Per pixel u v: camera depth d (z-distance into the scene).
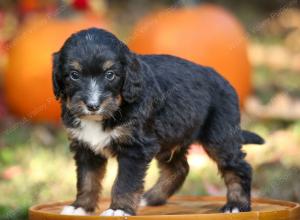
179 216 6.08
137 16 24.20
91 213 6.81
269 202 7.52
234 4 26.25
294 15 25.19
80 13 13.32
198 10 13.29
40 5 14.61
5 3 16.16
